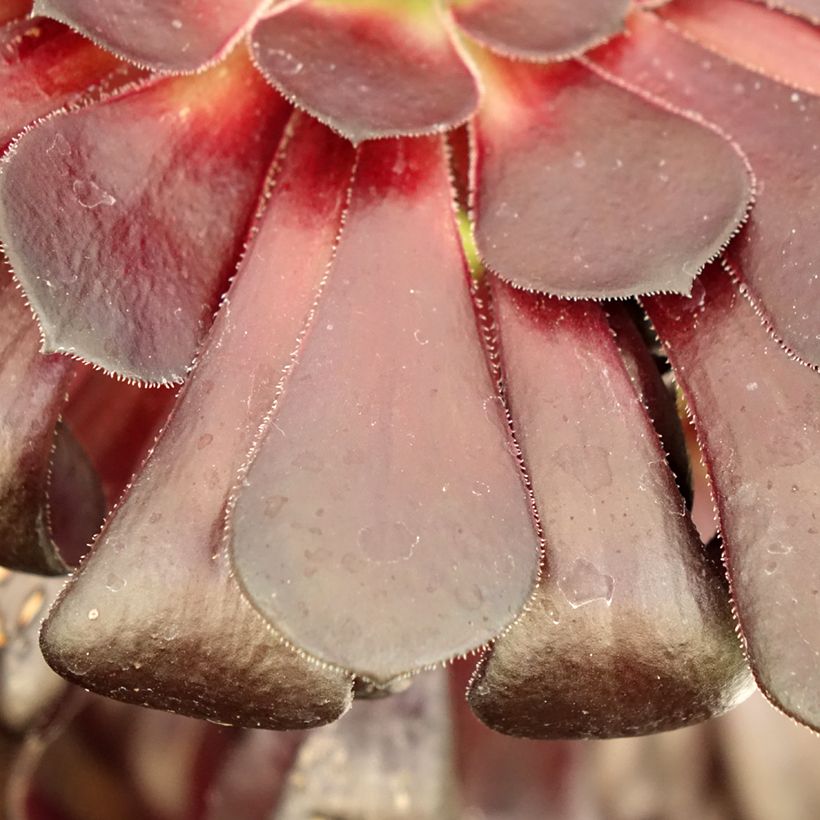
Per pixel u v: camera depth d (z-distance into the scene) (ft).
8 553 1.20
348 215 1.21
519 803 1.52
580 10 1.26
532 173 1.23
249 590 1.09
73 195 1.17
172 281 1.19
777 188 1.23
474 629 1.10
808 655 1.13
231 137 1.24
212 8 1.23
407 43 1.25
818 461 1.17
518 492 1.14
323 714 1.14
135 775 1.53
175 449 1.16
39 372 1.19
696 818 1.51
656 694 1.15
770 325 1.20
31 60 1.24
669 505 1.17
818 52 1.31
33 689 1.34
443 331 1.18
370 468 1.13
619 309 1.25
